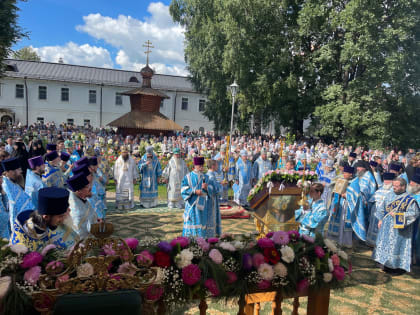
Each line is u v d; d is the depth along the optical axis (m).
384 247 5.84
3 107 40.53
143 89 33.03
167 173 10.22
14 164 4.61
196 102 47.22
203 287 2.54
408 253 5.64
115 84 43.81
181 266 2.46
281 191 6.12
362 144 26.67
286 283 2.74
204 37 32.03
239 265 2.67
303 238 2.97
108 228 2.38
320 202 5.05
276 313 2.93
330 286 2.90
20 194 4.53
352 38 25.38
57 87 42.25
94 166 6.88
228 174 11.55
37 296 2.11
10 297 2.01
